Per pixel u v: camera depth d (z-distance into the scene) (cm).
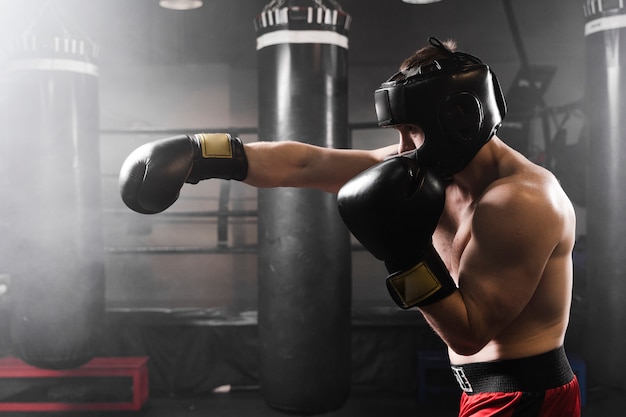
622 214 351
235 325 440
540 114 501
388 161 113
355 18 575
